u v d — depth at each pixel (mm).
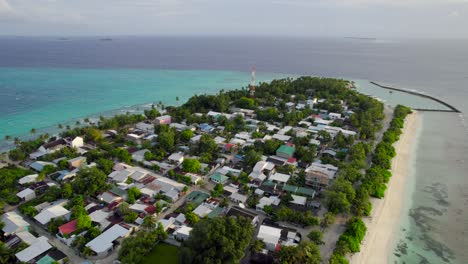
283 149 140250
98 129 170000
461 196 113125
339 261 74938
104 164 121688
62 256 77625
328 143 156875
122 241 83562
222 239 70250
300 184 114688
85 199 105438
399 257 83312
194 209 98688
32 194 105375
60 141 146375
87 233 85938
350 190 100875
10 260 75812
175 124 180375
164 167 127062
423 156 147000
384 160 130250
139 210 97000
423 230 94500
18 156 132250
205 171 124500
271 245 82125
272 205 102000
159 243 84938
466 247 87625
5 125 184750
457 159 143625
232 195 107000
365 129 166125
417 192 115562
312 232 84938
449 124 195750
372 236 90812
